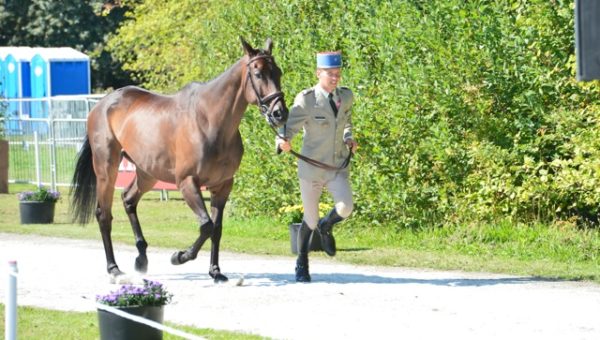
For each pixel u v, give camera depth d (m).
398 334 9.76
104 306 8.14
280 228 18.83
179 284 13.16
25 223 21.42
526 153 16.52
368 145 17.47
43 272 14.33
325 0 18.94
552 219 16.41
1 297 12.34
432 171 17.28
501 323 10.24
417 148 17.08
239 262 15.30
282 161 18.94
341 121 12.96
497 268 13.98
